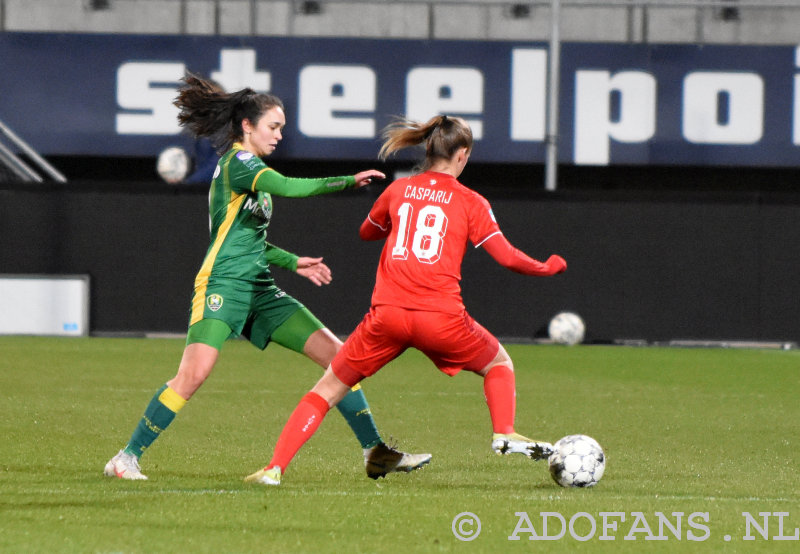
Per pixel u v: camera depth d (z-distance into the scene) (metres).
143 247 56.25
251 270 20.23
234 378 40.22
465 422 30.11
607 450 25.64
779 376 43.72
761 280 56.66
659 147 63.25
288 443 19.44
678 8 64.81
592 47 63.12
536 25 65.56
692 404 34.94
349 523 16.34
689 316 56.78
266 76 62.88
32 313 56.09
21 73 62.78
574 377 42.50
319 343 20.84
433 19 65.56
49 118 62.94
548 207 56.50
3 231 55.94
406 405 33.59
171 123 63.19
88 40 62.88
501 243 18.72
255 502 17.70
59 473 20.70
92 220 56.19
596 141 63.22
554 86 58.69
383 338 18.83
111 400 33.09
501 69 63.03
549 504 18.14
